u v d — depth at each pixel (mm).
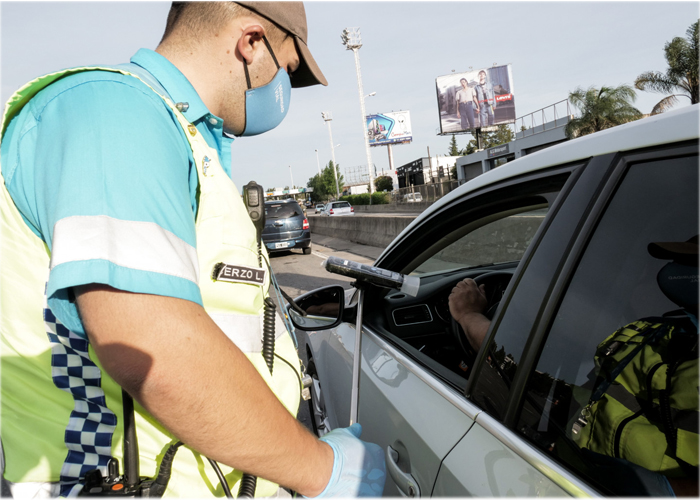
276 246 13562
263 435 706
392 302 1884
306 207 83250
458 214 1434
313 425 2529
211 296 829
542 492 783
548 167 1029
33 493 863
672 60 18688
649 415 799
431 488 1040
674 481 737
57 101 744
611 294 838
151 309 643
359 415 1561
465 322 1545
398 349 1514
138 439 853
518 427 895
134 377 632
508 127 62219
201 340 664
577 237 874
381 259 1841
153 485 806
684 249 762
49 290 632
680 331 803
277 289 1155
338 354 1970
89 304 646
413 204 37312
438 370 1263
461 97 48500
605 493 723
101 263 625
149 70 870
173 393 635
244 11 900
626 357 833
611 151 864
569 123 24719
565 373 864
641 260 804
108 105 718
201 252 822
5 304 818
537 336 909
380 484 969
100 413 850
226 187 873
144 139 715
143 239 660
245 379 702
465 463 945
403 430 1217
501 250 1611
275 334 1021
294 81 1161
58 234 646
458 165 43531
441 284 1906
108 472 830
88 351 808
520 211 1303
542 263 938
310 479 814
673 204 753
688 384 770
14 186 770
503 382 964
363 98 37688
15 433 865
